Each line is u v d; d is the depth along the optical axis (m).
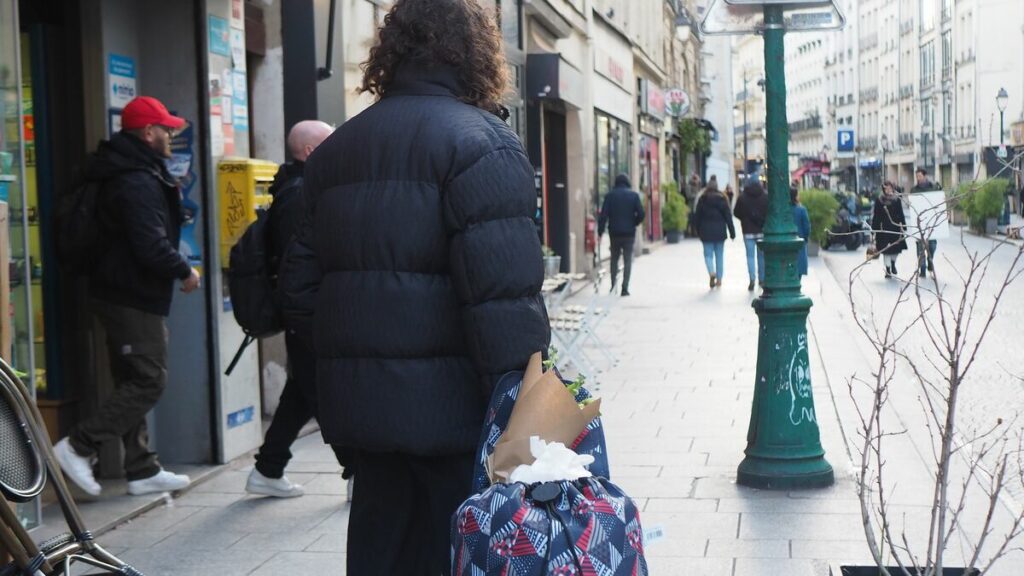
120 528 6.39
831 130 110.94
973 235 38.97
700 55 68.06
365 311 3.38
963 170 70.19
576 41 24.89
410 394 3.37
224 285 7.73
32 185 7.26
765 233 7.02
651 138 38.97
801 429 6.98
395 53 3.54
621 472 7.47
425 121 3.39
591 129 26.11
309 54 9.29
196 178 7.62
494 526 2.91
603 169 28.45
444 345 3.39
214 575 5.54
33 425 4.12
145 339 6.72
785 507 6.53
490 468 3.12
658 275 25.66
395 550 3.62
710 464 7.65
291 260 4.06
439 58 3.52
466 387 3.42
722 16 7.05
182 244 7.62
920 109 81.38
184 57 7.61
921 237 4.33
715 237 22.06
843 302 18.22
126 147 6.66
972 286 20.47
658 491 6.96
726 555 5.67
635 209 20.50
